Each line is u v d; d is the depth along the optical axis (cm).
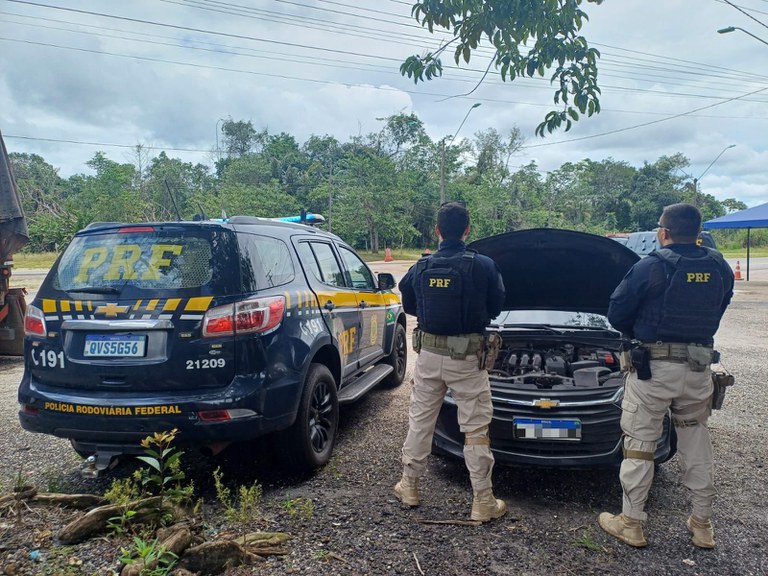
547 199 6375
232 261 338
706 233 1105
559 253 437
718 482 379
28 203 5341
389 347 598
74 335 333
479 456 318
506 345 450
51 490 352
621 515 303
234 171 6006
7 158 732
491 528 311
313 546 285
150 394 319
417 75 323
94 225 369
